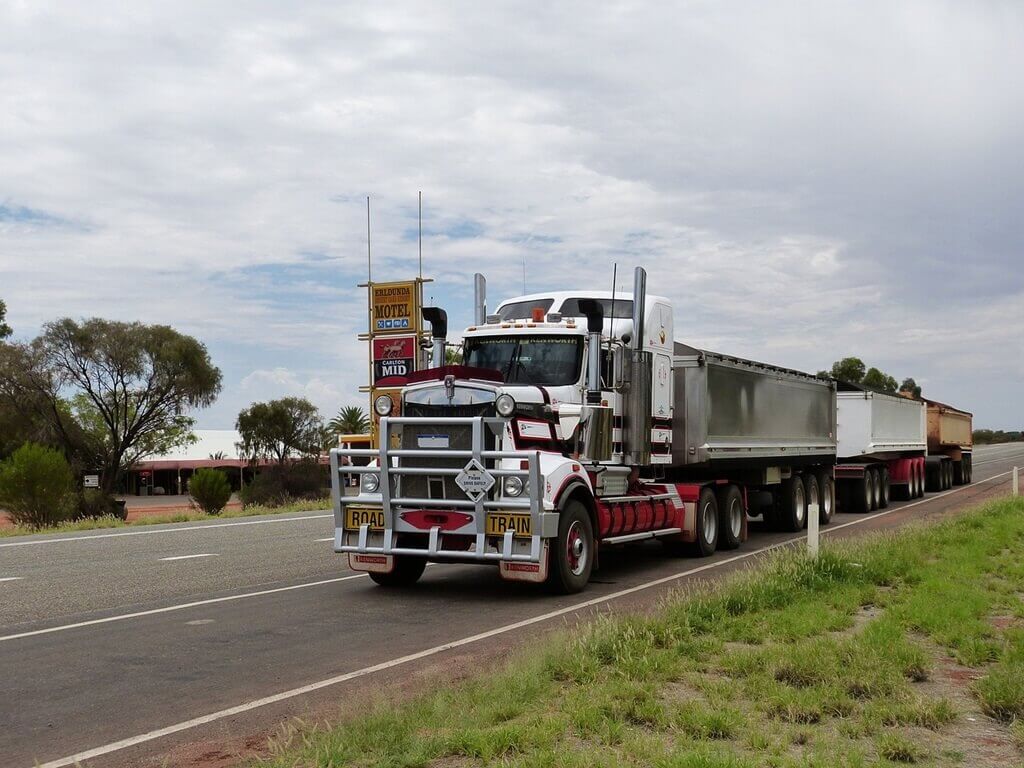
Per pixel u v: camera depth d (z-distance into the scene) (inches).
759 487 794.8
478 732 219.9
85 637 365.4
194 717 256.5
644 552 665.0
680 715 231.6
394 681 290.7
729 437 682.8
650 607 415.5
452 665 311.7
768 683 260.8
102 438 2593.5
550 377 506.6
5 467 1178.6
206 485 1314.0
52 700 275.1
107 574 554.9
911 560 479.5
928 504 1202.0
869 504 1078.4
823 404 923.4
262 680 295.6
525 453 433.7
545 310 589.0
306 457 2436.0
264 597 462.0
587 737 220.8
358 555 480.4
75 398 2571.4
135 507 2084.2
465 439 448.8
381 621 395.2
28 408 2425.0
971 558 501.4
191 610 425.1
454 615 408.8
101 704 270.2
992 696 245.6
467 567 575.8
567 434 486.0
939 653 306.7
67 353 2458.2
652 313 594.6
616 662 282.4
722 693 253.8
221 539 775.7
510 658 304.7
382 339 1248.2
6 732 245.4
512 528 440.5
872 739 222.8
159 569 577.0
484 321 616.1
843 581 432.5
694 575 537.3
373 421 874.8
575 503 470.0
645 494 572.7
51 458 1178.0
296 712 259.3
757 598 383.2
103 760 223.0
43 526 1023.0
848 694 254.5
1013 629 327.3
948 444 1529.3
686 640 311.3
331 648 341.7
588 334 510.0
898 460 1253.7
